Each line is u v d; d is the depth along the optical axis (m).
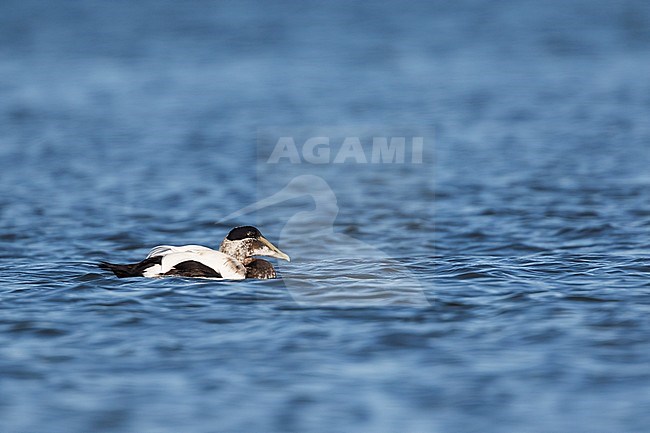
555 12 122.50
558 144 50.38
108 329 19.62
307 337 19.12
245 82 78.00
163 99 69.81
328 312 20.52
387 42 101.44
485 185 39.66
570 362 17.83
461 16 121.62
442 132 55.78
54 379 17.34
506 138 52.88
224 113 63.72
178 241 30.69
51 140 53.44
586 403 16.28
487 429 15.53
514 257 26.48
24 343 18.95
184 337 19.19
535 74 80.06
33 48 98.88
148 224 33.09
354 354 18.33
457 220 32.75
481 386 16.95
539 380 17.14
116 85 76.69
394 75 80.94
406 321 20.00
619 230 30.19
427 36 105.38
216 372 17.58
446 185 39.66
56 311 20.67
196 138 54.28
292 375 17.44
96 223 33.03
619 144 49.78
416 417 15.90
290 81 78.31
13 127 58.06
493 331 19.39
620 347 18.48
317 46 99.00
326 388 16.92
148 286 22.19
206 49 97.31
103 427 15.64
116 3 139.88
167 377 17.41
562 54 91.38
